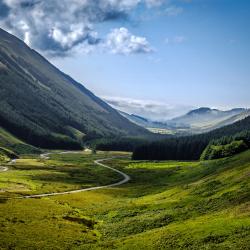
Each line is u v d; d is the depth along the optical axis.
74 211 111.06
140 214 97.88
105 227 90.12
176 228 68.62
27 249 67.88
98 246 69.69
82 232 84.19
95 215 106.88
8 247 67.56
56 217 97.81
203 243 57.09
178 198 110.38
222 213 74.38
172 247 59.09
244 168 115.88
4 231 77.69
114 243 69.56
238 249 51.28
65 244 73.12
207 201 90.94
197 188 114.88
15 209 101.88
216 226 62.91
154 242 63.53
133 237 71.38
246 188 89.50
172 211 91.56
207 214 80.38
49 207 112.12
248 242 52.47
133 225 85.81
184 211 88.12
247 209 69.81
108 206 118.00
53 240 75.00
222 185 106.50
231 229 59.34
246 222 61.06
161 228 76.19
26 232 78.81
